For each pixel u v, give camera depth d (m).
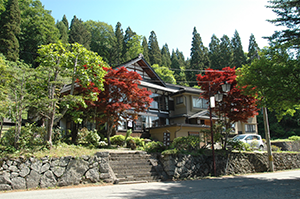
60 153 9.74
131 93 15.11
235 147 15.44
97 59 12.61
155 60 57.31
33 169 8.74
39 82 11.39
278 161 17.17
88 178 9.46
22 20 35.75
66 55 12.12
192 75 52.56
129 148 15.31
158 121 25.36
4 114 9.68
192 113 26.02
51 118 10.94
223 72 15.59
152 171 11.27
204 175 12.71
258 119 40.59
